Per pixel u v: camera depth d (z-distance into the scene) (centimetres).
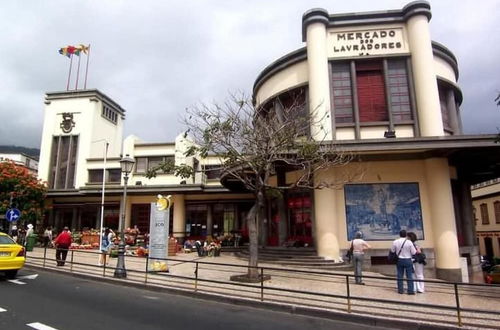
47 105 3384
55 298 931
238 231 2830
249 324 746
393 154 1639
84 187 2919
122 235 1320
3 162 2842
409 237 1130
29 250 2222
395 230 1590
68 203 3134
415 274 1098
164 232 1415
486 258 2862
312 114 1561
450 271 1479
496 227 3209
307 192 1745
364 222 1606
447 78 1859
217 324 734
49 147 3281
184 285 1138
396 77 1780
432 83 1688
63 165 3238
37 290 1038
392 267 1559
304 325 759
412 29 1761
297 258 1581
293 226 1775
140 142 3062
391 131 1683
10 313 754
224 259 1886
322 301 888
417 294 1053
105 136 3472
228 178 1823
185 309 865
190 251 2330
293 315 851
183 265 1623
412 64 1756
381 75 1798
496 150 1492
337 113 1773
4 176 2666
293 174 1786
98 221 3061
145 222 2959
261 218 1958
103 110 3481
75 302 891
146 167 3011
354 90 1766
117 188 2847
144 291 1100
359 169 1630
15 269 1227
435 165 1569
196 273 1069
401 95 1758
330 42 1822
